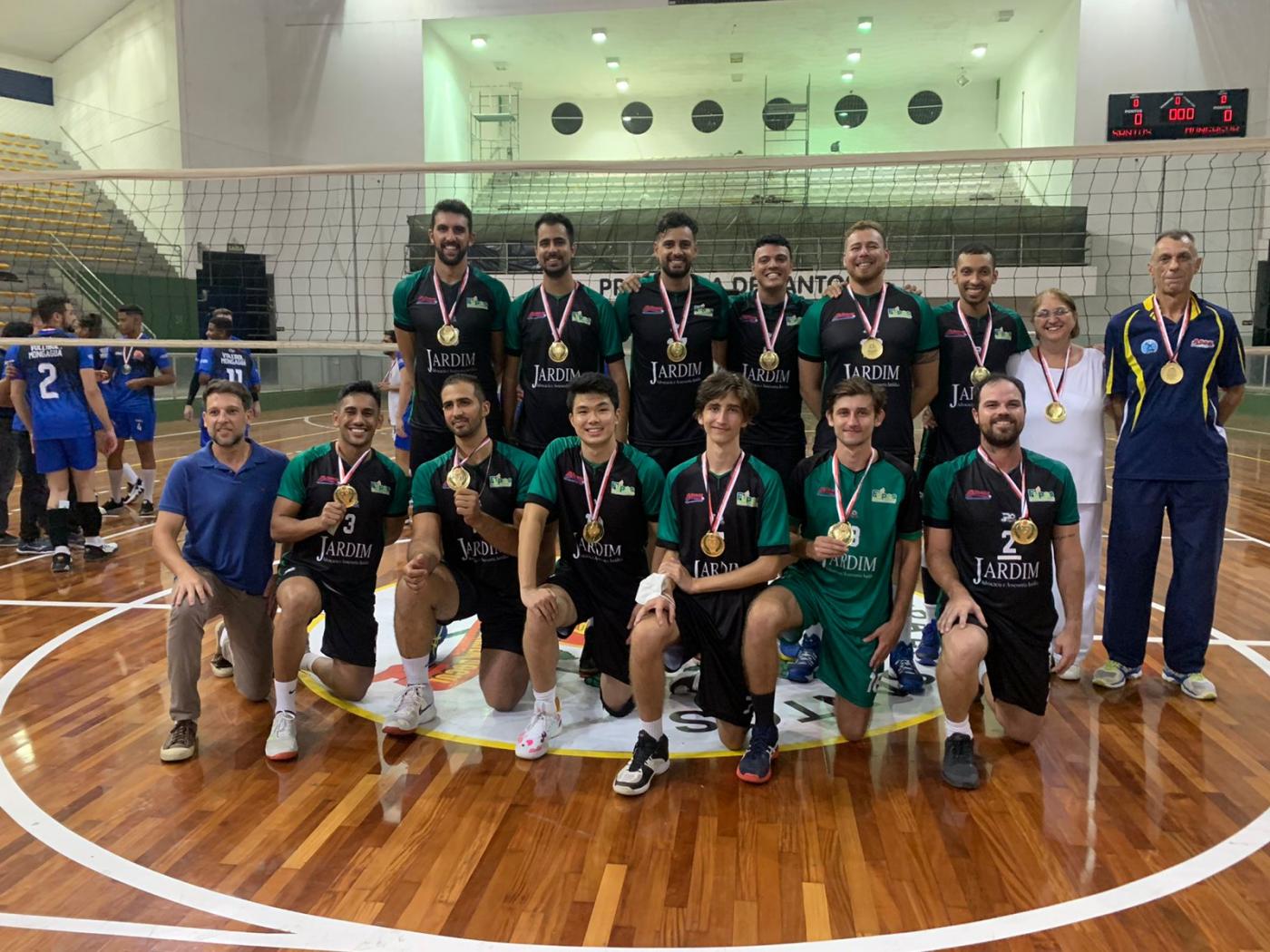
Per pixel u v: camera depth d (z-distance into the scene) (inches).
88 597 207.3
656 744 119.9
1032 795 115.2
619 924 88.0
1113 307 616.1
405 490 144.9
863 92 805.2
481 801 113.7
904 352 151.6
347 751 128.9
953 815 110.1
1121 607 150.9
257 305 587.8
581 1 660.7
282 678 128.3
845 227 626.5
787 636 136.1
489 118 779.4
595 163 185.2
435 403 163.3
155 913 89.8
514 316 163.2
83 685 153.8
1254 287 563.2
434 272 162.7
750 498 124.9
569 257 156.3
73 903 91.5
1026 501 123.4
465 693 152.3
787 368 165.5
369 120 685.9
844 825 107.7
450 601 137.7
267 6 684.7
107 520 299.6
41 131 776.9
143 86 677.3
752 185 750.5
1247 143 157.9
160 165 674.8
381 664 166.1
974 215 622.5
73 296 600.7
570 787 117.8
